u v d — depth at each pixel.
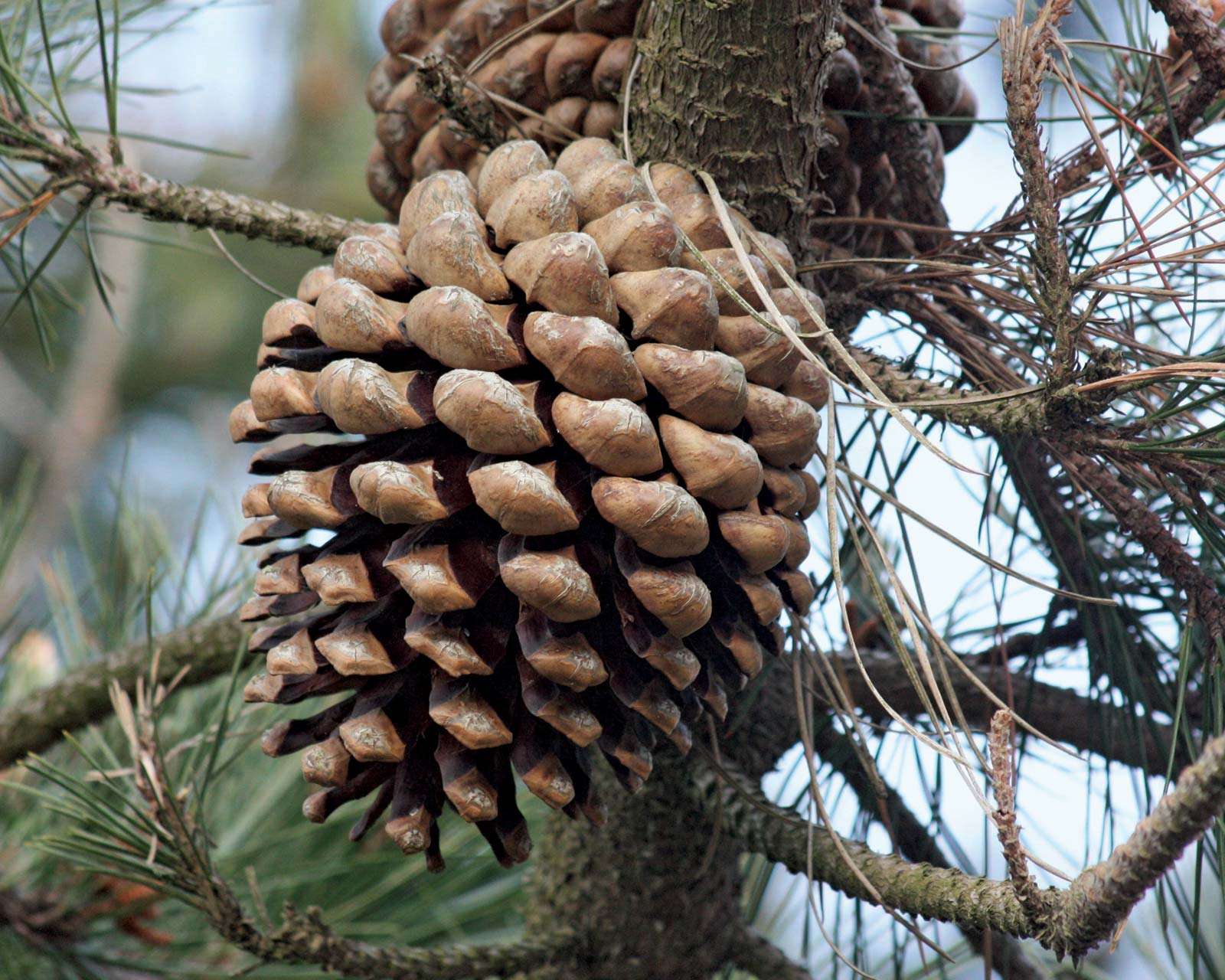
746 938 1.56
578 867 1.54
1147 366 1.49
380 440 1.45
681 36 1.47
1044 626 1.52
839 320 1.51
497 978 1.55
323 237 1.51
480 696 1.44
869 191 1.53
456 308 1.43
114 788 1.50
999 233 1.49
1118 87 1.54
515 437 1.43
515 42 1.51
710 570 1.45
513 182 1.46
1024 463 1.53
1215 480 1.47
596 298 1.44
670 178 1.47
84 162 1.49
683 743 1.46
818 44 1.47
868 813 1.54
